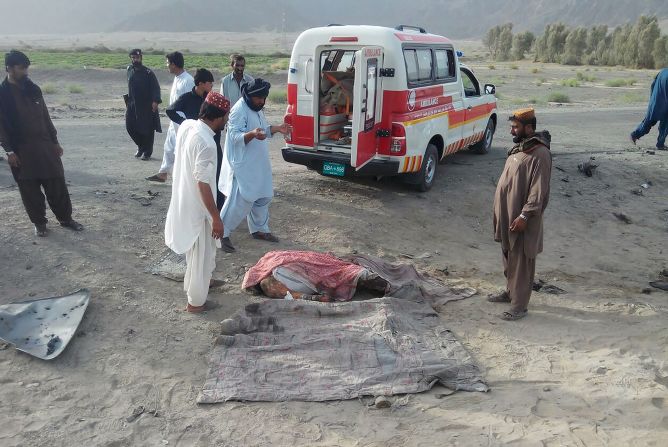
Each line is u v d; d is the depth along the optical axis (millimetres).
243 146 6805
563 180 11203
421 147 9242
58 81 31562
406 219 8836
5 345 5086
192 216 5434
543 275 7559
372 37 8570
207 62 53156
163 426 4254
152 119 11422
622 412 4523
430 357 5074
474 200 9938
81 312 5488
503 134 15617
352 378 4785
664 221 10039
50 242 6867
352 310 5691
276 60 58938
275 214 8453
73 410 4387
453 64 10477
